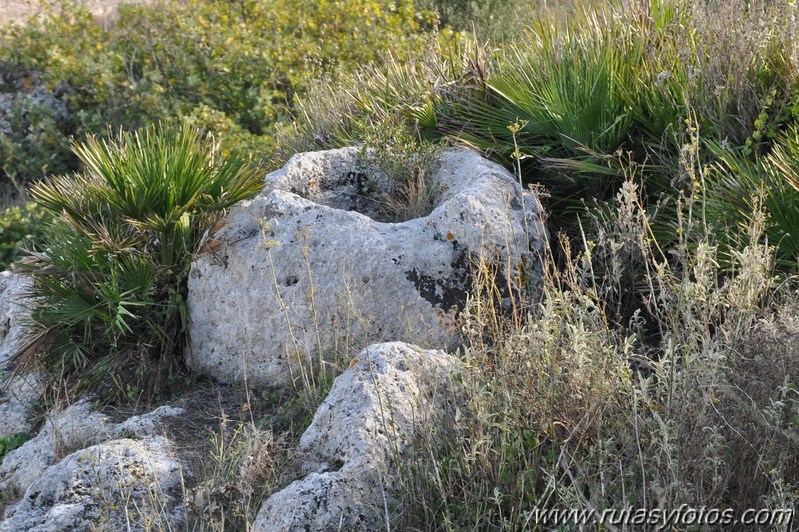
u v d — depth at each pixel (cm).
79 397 504
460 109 620
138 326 513
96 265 514
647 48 563
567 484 345
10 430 510
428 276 487
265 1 1148
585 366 346
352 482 356
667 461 314
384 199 565
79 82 1087
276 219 493
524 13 1016
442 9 1243
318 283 483
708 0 582
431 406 375
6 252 859
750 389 332
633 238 416
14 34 1160
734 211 461
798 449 318
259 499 373
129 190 509
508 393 352
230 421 459
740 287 354
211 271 496
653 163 537
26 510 398
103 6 1388
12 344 587
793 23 530
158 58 1105
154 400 496
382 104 680
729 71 520
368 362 376
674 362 325
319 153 566
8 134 1085
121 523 379
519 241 495
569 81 557
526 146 569
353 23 1081
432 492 350
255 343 488
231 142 896
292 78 1009
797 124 504
